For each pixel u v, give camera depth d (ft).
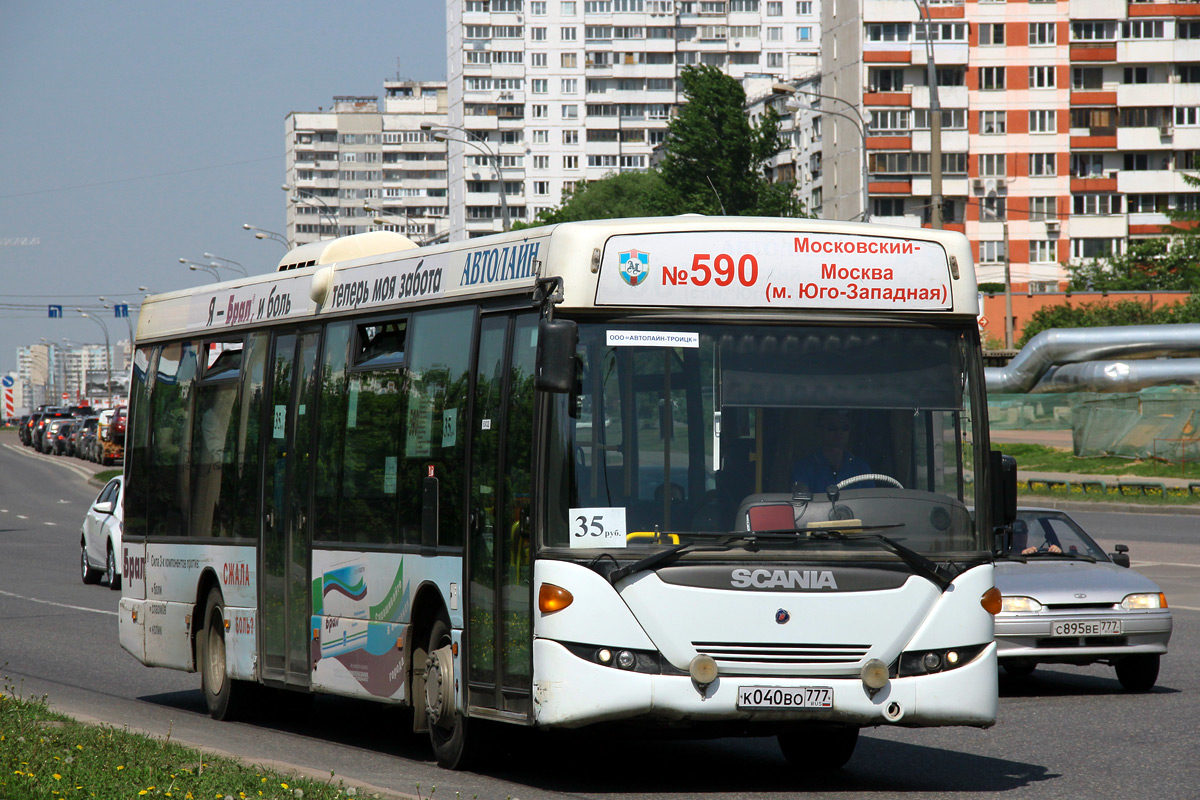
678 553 48.42
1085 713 71.92
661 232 50.67
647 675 48.01
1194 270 491.31
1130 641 77.25
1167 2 622.54
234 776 50.19
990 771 57.31
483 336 55.21
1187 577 136.98
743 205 557.74
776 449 49.88
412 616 57.67
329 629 63.77
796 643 48.39
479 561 53.42
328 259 70.69
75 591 150.92
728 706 48.03
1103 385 313.94
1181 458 262.67
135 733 60.18
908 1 621.72
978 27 624.18
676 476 49.42
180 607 78.69
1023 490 242.78
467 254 57.47
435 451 57.16
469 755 55.36
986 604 50.21
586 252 50.19
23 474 432.66
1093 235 628.69
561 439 49.57
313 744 65.72
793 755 58.23
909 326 51.60
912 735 67.15
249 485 72.18
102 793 47.55
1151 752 60.80
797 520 49.37
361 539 61.87
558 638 48.52
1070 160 629.10
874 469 50.29
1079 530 88.53
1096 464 268.62
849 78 638.94
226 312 77.82
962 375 51.65
